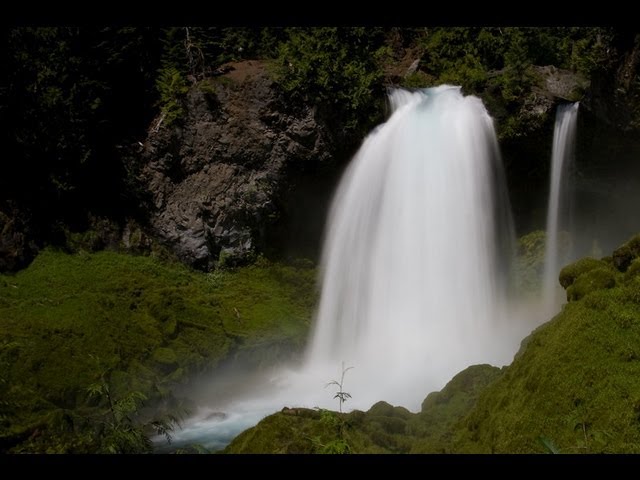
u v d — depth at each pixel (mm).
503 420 6027
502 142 18859
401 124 18484
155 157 19125
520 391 6203
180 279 18234
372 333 16828
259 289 18734
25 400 10648
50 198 17562
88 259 17375
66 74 17672
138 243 18609
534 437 5449
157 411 12227
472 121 18375
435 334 15703
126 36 19000
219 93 19062
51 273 16266
